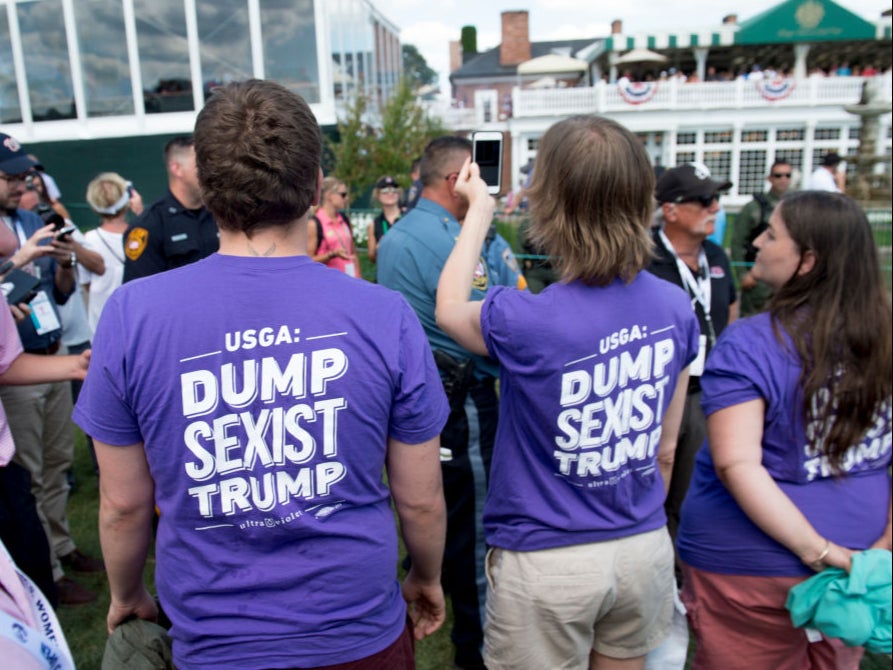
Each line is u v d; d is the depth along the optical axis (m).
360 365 1.17
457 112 26.44
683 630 1.86
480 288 2.41
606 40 24.39
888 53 26.78
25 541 1.97
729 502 1.77
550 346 1.51
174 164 2.66
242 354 1.14
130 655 1.36
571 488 1.60
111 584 1.35
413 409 1.24
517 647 1.65
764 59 27.59
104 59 13.26
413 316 1.27
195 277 1.17
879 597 1.54
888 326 1.61
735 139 23.66
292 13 13.02
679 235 2.78
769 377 1.61
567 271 1.56
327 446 1.16
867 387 1.59
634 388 1.58
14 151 2.78
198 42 13.09
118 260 4.21
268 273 1.17
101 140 13.60
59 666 1.11
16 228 2.99
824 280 1.62
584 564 1.57
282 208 1.17
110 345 1.14
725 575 1.77
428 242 2.34
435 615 1.57
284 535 1.16
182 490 1.15
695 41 24.30
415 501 1.33
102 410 1.16
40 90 13.53
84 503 3.95
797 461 1.65
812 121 23.06
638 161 1.52
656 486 1.71
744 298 5.43
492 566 1.74
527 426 1.61
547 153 1.58
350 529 1.20
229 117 1.14
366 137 13.16
